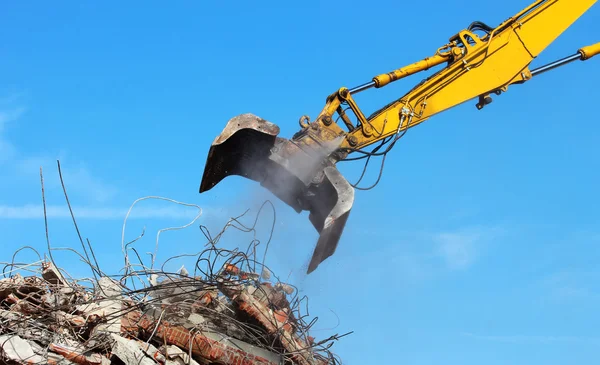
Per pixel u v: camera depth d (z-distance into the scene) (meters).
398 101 13.38
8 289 11.12
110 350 9.95
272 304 12.16
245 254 12.23
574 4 14.38
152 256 12.02
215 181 12.78
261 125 12.27
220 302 12.02
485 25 14.16
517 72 13.88
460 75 13.65
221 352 10.80
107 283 11.55
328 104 13.12
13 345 9.48
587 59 14.40
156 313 11.04
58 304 10.95
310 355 11.52
